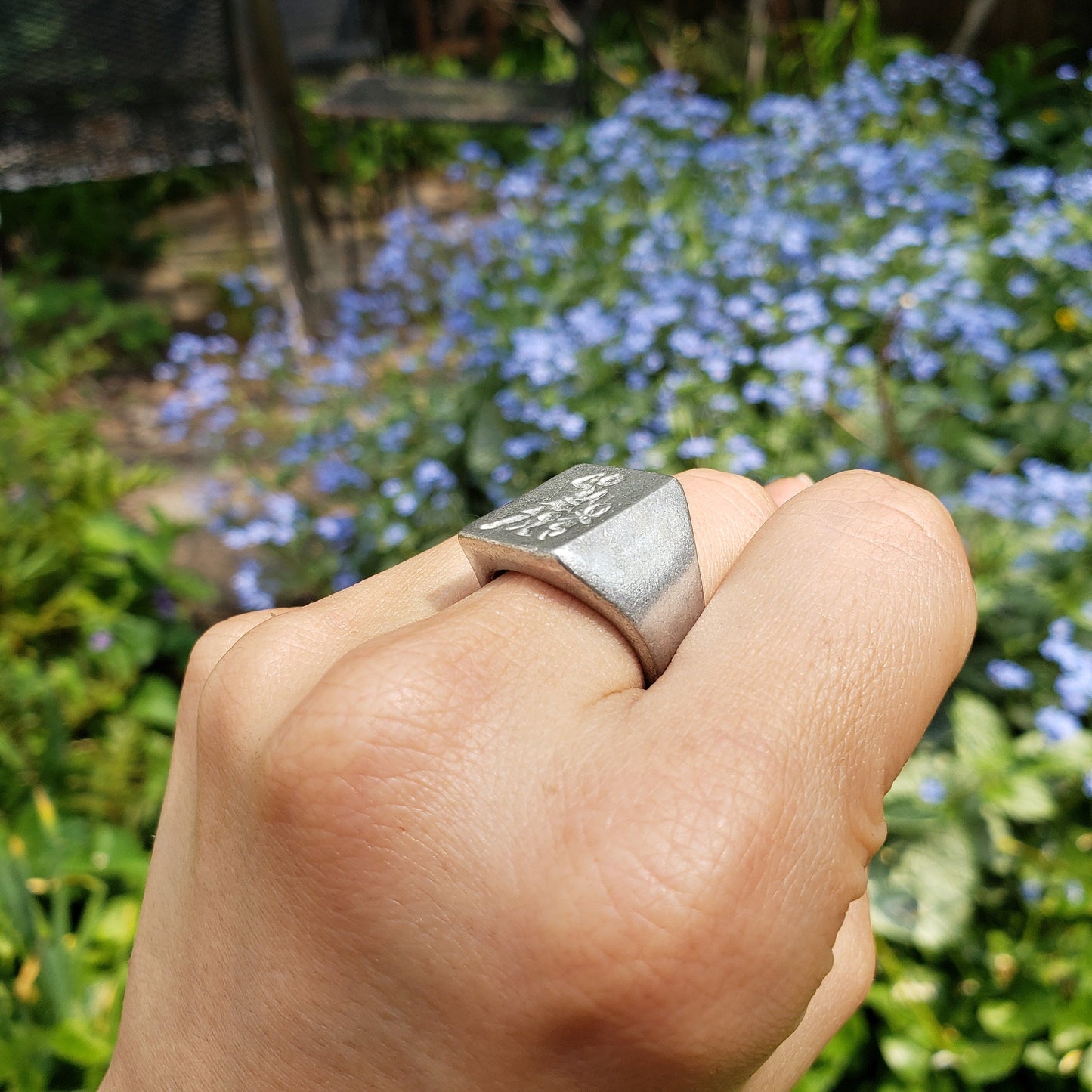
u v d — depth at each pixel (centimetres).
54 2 73
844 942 13
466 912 9
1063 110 81
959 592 11
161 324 88
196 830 11
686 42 104
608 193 70
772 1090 12
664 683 10
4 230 105
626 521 10
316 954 9
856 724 10
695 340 48
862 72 75
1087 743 33
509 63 137
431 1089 9
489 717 9
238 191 103
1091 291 52
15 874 32
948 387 49
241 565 58
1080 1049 29
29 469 55
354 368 59
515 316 57
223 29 78
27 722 44
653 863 9
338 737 9
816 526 11
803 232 54
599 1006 9
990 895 33
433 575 12
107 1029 31
